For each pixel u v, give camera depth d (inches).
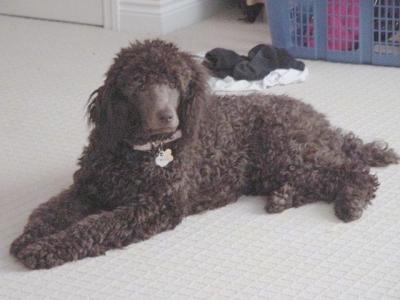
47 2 181.0
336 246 102.7
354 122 131.1
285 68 147.1
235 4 188.7
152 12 171.9
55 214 102.8
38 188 114.6
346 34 154.3
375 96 140.6
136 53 101.6
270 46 149.9
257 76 143.9
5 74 151.3
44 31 174.4
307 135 111.5
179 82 101.7
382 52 153.6
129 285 96.3
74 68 154.1
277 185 110.9
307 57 158.2
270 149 110.3
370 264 99.7
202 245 102.6
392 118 132.6
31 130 130.3
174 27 174.9
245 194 112.4
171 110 99.9
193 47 164.1
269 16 158.2
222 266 99.3
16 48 164.2
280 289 95.9
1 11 185.6
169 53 101.9
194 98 103.7
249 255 101.2
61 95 142.6
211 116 109.4
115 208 103.3
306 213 108.5
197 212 107.9
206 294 95.1
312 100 138.9
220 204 109.3
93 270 98.2
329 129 115.4
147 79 100.2
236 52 160.6
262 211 109.0
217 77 144.0
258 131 111.4
